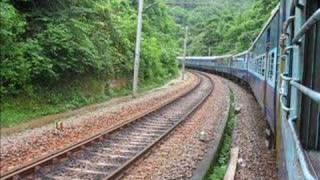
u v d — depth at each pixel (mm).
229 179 8148
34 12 18219
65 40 17844
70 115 16953
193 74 59969
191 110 19578
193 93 30328
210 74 61781
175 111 20031
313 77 4965
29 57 16188
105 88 24375
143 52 32500
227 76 51875
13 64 15109
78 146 10562
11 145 11070
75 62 19094
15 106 15617
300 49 4984
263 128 15406
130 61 28891
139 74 32156
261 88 18688
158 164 9820
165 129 14727
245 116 18922
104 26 25188
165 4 59375
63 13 19031
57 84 18781
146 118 17031
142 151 10422
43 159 9062
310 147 5090
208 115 18875
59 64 17922
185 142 12539
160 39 50188
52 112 16953
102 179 8133
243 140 13016
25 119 15031
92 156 10227
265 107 15727
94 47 21219
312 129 5098
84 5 22141
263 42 18266
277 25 11469
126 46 28031
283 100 6078
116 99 23969
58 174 8602
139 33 26969
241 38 65500
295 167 4113
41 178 8266
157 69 39062
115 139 12492
